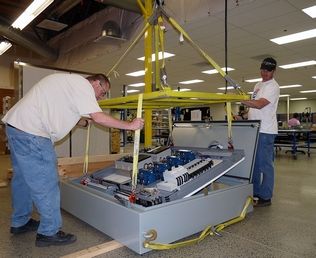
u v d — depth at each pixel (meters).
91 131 4.19
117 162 2.58
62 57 7.42
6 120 1.74
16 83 3.89
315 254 1.62
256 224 2.12
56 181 1.74
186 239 1.82
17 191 1.92
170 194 1.83
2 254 1.67
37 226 2.04
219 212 2.03
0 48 6.11
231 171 2.57
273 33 5.64
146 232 1.60
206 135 2.92
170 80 11.52
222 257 1.58
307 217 2.29
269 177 2.64
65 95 1.70
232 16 4.70
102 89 1.98
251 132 2.57
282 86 13.38
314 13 4.66
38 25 5.84
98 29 5.93
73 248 1.73
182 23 4.63
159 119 8.61
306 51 7.04
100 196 1.98
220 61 8.02
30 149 1.65
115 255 1.61
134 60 7.59
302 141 11.52
